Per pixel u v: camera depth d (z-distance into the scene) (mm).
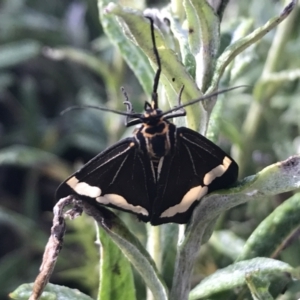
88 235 257
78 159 411
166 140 140
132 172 144
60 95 444
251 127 277
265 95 270
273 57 264
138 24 128
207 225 150
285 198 284
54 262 137
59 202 141
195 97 141
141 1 265
